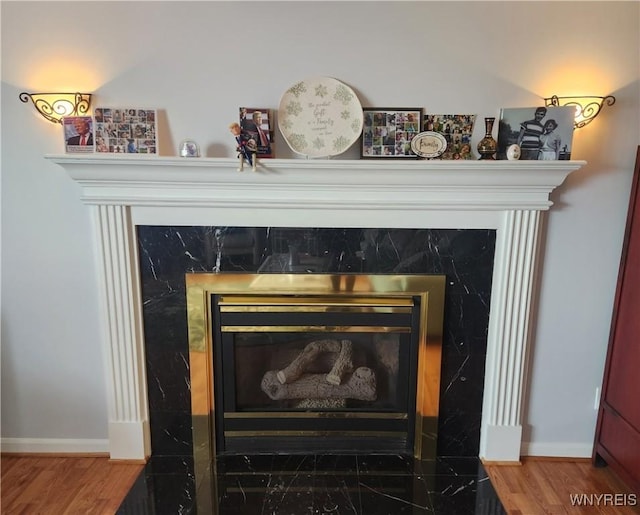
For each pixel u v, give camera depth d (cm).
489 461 206
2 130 182
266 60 179
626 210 188
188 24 176
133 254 188
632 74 178
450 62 178
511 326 193
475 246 188
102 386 205
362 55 178
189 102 181
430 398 201
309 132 182
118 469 201
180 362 200
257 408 206
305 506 179
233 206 183
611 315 196
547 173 172
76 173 174
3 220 189
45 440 210
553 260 192
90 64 178
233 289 191
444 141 179
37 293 196
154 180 177
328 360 213
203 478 194
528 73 179
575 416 207
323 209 183
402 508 179
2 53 177
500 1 174
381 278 189
